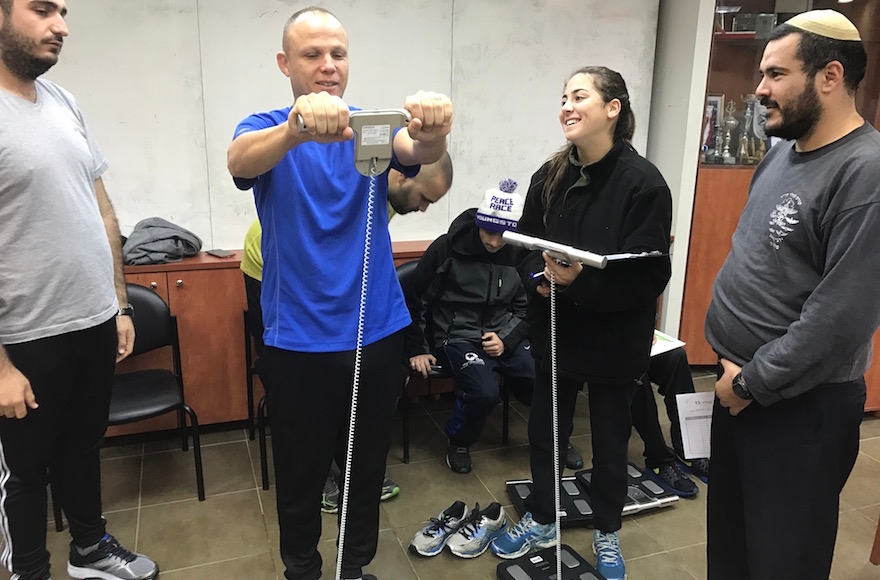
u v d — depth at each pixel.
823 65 1.18
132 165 2.54
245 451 2.55
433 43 2.81
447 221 3.06
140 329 2.21
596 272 1.54
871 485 2.34
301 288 1.31
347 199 1.30
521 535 1.95
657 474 2.35
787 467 1.32
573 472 2.44
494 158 3.05
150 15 2.43
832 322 1.16
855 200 1.14
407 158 1.26
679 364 2.34
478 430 2.40
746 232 1.39
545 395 1.84
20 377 1.41
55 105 1.50
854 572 1.89
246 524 2.09
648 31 3.15
